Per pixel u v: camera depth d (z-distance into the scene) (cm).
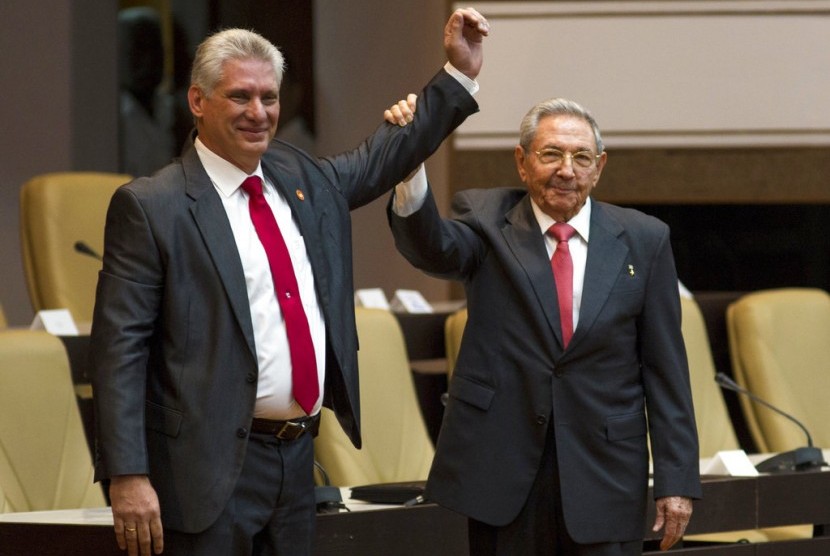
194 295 762
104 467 732
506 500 868
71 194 1614
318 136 2197
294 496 789
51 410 1082
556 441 868
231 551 761
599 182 1962
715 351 1556
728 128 1950
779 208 1966
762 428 1449
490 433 877
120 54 2144
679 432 886
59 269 1584
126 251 757
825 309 1507
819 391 1476
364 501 1032
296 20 2181
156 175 780
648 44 1941
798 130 1950
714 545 1178
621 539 869
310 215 805
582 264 898
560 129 888
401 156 859
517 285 886
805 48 1944
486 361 888
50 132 2120
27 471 1058
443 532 999
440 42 2019
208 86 769
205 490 749
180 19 2156
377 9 2120
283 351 777
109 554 869
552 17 1939
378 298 1483
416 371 1486
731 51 1942
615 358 886
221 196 784
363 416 1300
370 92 2139
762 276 1975
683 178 1955
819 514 1130
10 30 2111
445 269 891
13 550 891
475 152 1955
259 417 776
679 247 1973
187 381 756
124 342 744
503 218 920
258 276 777
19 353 1077
